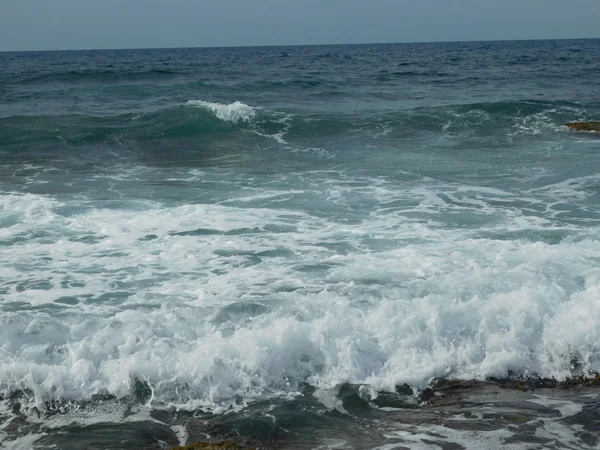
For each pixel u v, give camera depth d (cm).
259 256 924
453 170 1442
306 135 1825
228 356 657
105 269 878
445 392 640
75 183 1323
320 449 548
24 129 1783
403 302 746
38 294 797
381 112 2125
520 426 578
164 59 7962
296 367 664
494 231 1027
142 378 633
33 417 587
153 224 1055
